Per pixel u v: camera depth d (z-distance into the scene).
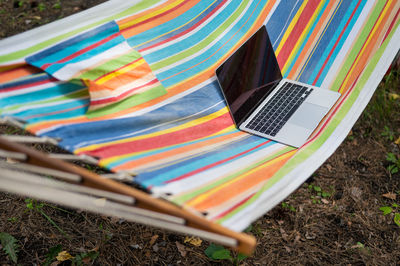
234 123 1.54
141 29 1.71
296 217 1.78
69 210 1.73
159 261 1.60
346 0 1.85
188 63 1.70
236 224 1.00
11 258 1.55
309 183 1.92
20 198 1.76
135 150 1.21
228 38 1.83
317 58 1.82
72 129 1.17
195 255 1.63
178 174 1.13
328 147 1.36
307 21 1.87
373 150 2.06
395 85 2.32
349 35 1.80
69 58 1.41
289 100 1.64
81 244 1.62
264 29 1.76
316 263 1.62
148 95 1.48
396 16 1.75
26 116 1.18
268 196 1.12
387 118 2.20
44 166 1.01
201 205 1.02
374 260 1.64
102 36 1.51
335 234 1.72
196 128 1.46
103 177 1.05
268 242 1.68
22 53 1.38
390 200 1.85
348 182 1.92
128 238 1.66
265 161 1.31
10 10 2.80
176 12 1.79
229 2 1.89
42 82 1.33
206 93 1.62
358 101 1.54
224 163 1.26
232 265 1.60
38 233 1.64
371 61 1.65
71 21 1.57
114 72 1.45
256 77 1.67
